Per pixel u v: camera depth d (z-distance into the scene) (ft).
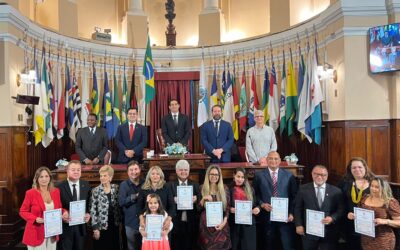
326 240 12.10
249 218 12.71
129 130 17.90
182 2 32.27
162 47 29.04
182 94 28.45
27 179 19.17
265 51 25.89
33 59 20.59
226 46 27.91
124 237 14.24
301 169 14.83
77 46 25.38
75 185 12.59
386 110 17.92
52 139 21.35
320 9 24.52
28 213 11.47
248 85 26.84
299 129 21.17
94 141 18.08
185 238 13.56
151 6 32.12
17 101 17.83
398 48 16.69
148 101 24.68
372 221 10.85
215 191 12.84
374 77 17.92
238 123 25.82
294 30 23.38
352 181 12.34
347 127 17.93
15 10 17.93
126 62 28.40
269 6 28.40
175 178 15.08
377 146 17.88
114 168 15.16
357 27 17.87
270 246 13.43
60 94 22.76
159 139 19.38
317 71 19.97
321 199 12.31
